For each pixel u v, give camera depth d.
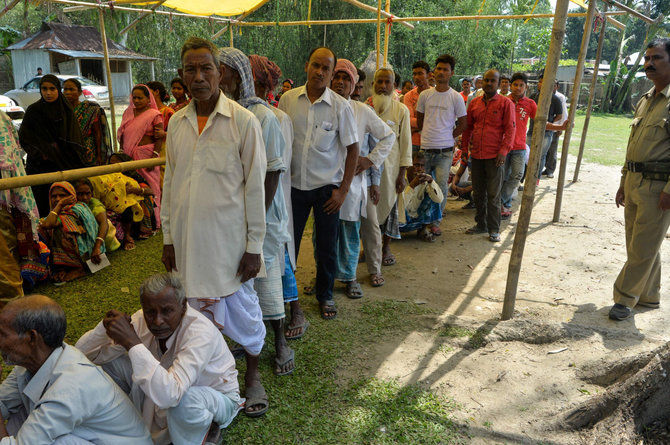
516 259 3.68
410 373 3.13
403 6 25.38
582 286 4.55
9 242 3.78
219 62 2.46
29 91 17.78
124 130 6.06
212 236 2.48
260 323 2.77
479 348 3.43
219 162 2.45
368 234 4.48
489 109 5.69
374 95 4.74
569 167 10.49
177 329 2.30
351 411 2.76
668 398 2.43
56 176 3.48
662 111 3.55
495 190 5.78
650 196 3.64
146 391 2.05
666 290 4.39
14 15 22.98
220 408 2.37
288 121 3.27
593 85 8.53
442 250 5.62
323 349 3.41
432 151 5.98
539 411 2.75
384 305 4.08
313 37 22.25
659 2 34.66
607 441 2.41
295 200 3.58
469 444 2.53
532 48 30.17
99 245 4.80
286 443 2.53
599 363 3.05
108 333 2.10
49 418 1.82
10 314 1.86
